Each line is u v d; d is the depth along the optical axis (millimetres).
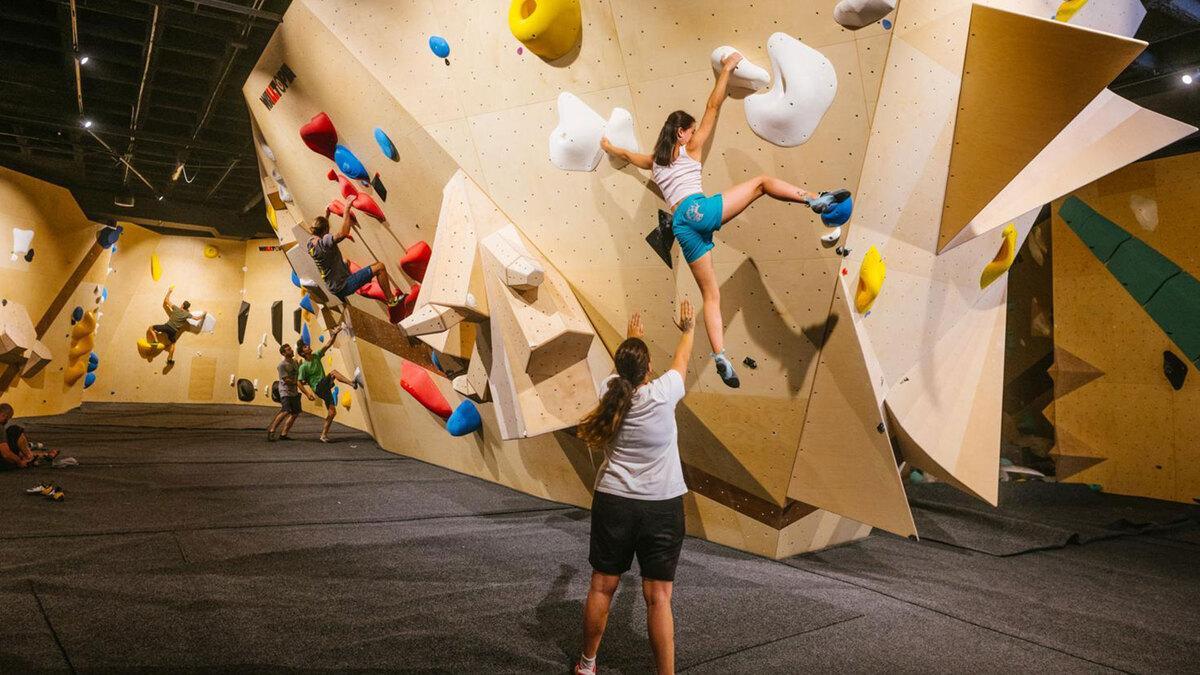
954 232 4000
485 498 6207
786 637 3281
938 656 3180
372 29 4641
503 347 4219
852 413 3998
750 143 3516
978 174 3697
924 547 5352
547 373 4219
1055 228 9070
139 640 2832
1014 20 3100
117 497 5508
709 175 3756
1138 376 8250
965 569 4754
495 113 4273
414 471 7531
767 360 4082
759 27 3244
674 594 3797
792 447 4301
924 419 4836
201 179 14172
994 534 5828
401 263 5617
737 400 4348
